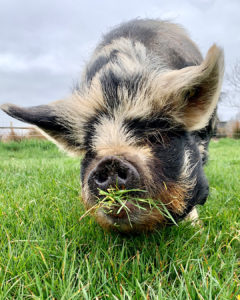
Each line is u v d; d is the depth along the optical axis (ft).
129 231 2.23
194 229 2.52
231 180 4.42
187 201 2.32
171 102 2.10
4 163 6.06
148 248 2.20
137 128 2.13
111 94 2.22
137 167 1.94
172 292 1.66
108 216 2.08
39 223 2.57
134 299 1.59
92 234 2.39
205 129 3.17
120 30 3.28
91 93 2.32
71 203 3.19
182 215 2.41
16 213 2.68
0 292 1.65
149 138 2.12
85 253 2.20
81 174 2.39
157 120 2.12
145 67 2.36
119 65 2.37
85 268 1.94
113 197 1.88
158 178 2.04
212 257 1.99
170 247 2.19
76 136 2.33
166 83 2.15
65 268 1.87
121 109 2.16
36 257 1.96
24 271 1.82
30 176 4.47
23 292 1.71
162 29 3.59
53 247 2.16
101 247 2.17
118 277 1.82
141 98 2.14
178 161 2.17
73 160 7.36
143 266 1.91
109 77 2.30
